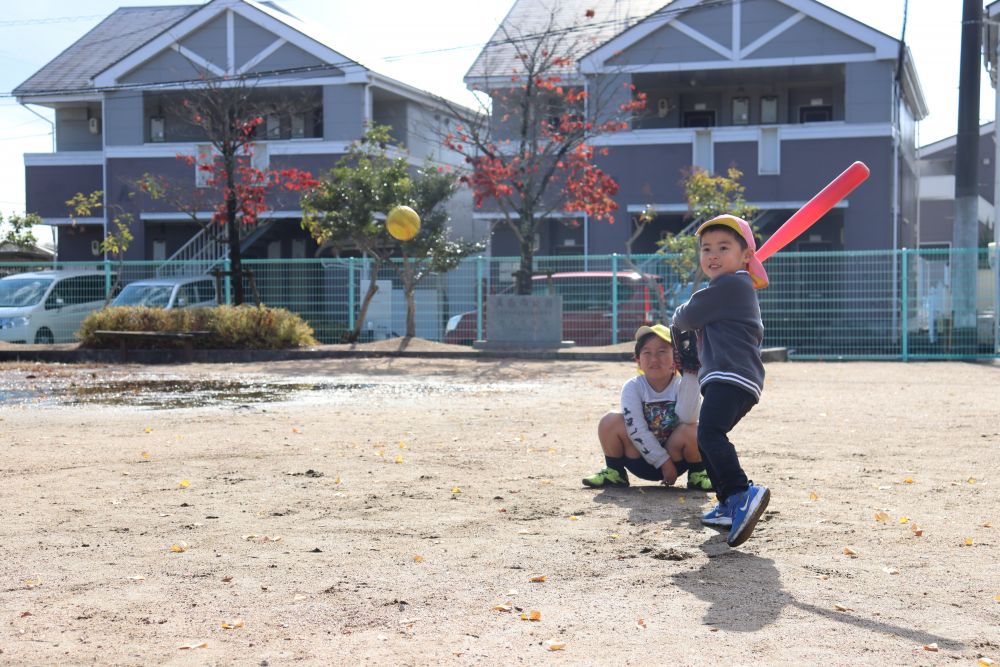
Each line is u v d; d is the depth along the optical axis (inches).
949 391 490.9
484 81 1117.7
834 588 154.3
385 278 1021.8
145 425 369.7
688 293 801.6
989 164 1482.5
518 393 498.3
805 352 784.9
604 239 1110.4
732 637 131.8
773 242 187.2
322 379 589.6
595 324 789.9
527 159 866.8
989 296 810.8
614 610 144.6
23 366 692.7
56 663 125.6
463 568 168.6
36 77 1301.7
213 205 997.8
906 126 1190.9
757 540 185.9
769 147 1071.0
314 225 855.7
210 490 239.3
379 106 1262.3
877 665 121.2
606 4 1264.8
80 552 181.3
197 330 776.3
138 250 1211.2
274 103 1164.5
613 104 1098.1
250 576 164.9
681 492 234.1
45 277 900.0
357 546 184.2
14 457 291.6
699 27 1075.3
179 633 136.9
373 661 124.8
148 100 1237.7
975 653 125.2
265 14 1173.1
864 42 1036.5
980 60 797.9
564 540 187.5
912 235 1286.9
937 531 191.0
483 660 124.6
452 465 272.8
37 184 1243.2
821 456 283.9
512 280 909.2
